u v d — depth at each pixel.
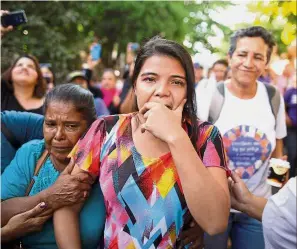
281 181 2.37
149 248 1.57
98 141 1.72
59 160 1.97
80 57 10.45
